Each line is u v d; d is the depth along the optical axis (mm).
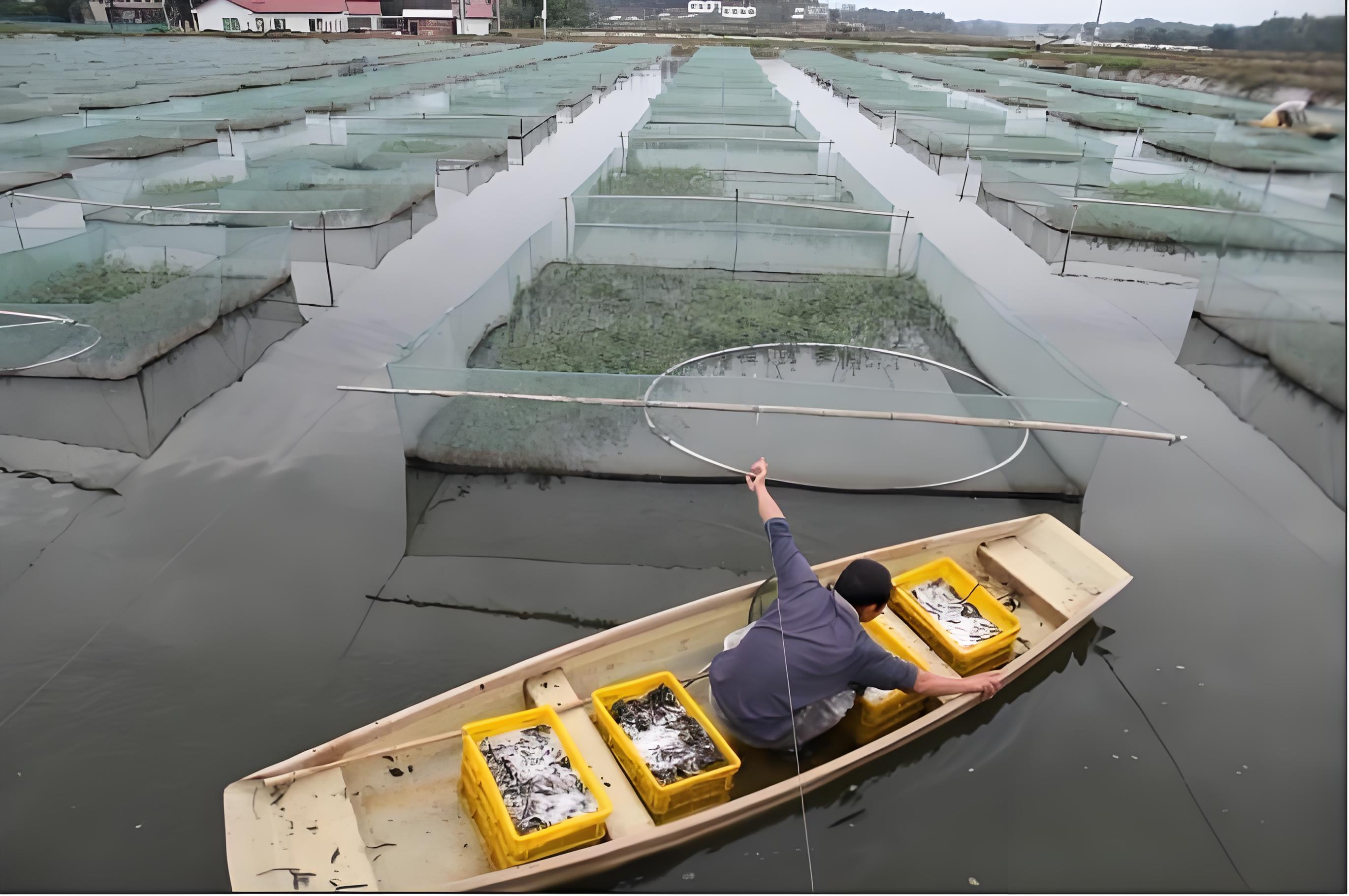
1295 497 5793
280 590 4758
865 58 41750
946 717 3889
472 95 20828
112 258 8555
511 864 3086
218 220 9977
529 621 4621
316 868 3045
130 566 4898
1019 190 12266
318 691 4059
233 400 6828
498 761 3381
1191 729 4012
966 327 7914
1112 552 5289
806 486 5949
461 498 5738
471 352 7238
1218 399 7023
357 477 5910
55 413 6535
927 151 16125
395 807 3402
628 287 9195
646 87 29125
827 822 3486
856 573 3760
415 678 4164
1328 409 5480
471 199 12734
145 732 3789
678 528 5508
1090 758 3846
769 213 10062
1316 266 5195
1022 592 4711
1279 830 3525
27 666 4133
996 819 3545
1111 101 20406
